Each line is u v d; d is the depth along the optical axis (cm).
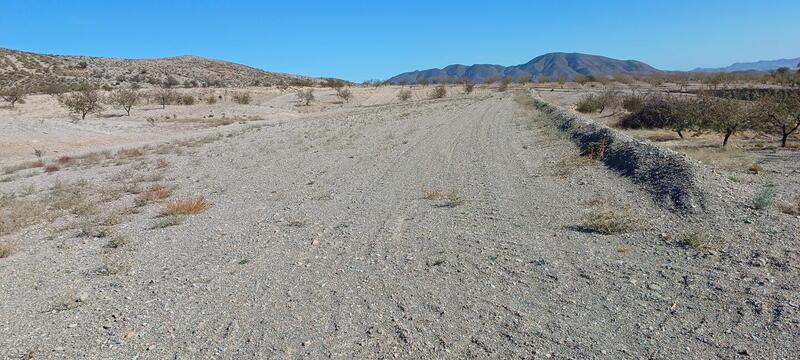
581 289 606
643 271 644
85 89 5388
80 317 602
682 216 848
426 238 844
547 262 697
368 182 1413
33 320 599
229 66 16475
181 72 13962
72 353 513
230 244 876
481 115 3834
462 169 1529
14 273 783
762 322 498
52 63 11500
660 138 2275
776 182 1115
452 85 11950
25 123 3775
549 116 2992
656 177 1101
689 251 694
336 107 6925
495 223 912
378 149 2162
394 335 520
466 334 515
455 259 734
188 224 1048
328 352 493
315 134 3006
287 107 6894
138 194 1451
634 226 820
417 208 1066
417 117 3981
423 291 627
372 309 583
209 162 2080
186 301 633
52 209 1289
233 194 1365
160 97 6706
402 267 714
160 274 740
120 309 619
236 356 495
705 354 455
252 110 5922
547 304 572
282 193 1331
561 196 1085
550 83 11856
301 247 833
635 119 2786
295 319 567
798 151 1719
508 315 551
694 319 518
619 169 1305
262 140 2852
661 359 451
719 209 844
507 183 1270
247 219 1062
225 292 656
